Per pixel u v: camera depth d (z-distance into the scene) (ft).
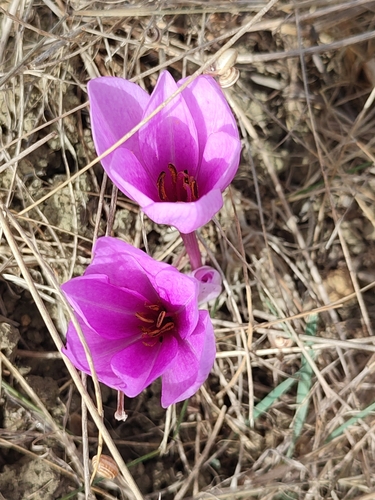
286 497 0.62
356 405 0.64
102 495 0.61
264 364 0.69
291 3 0.69
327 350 0.70
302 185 0.76
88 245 0.69
